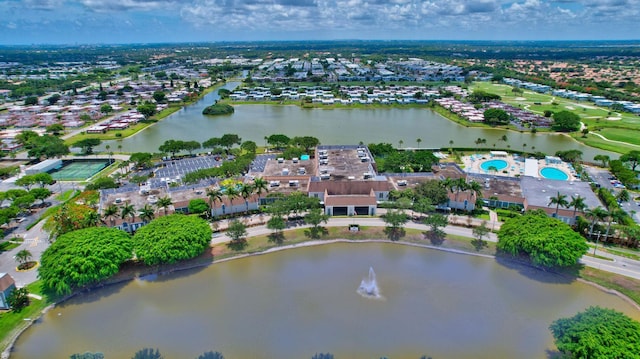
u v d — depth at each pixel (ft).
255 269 387.55
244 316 318.86
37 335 303.48
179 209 479.82
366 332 299.79
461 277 370.94
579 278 363.76
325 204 485.56
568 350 252.42
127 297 345.72
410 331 300.81
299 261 401.49
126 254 363.56
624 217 433.07
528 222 391.45
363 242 436.76
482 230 413.18
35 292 346.54
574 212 440.86
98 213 440.86
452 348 284.41
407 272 379.96
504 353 280.10
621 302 335.06
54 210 486.38
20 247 422.41
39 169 654.53
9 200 541.75
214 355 279.90
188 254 371.76
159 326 309.22
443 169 600.39
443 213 490.90
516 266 387.34
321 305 331.57
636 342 244.01
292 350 283.18
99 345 291.58
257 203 501.56
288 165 611.06
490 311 323.37
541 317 316.60
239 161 639.76
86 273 334.24
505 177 556.51
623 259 388.98
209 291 352.49
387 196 513.86
